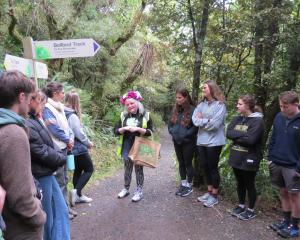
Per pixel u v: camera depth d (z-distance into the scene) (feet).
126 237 12.48
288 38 14.92
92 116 32.35
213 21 17.40
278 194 16.16
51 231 9.40
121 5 35.81
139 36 36.70
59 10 28.60
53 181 9.53
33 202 6.04
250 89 17.07
